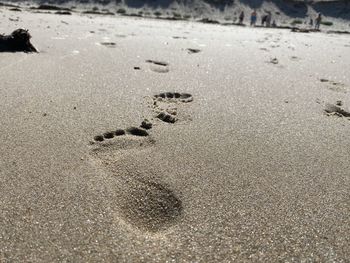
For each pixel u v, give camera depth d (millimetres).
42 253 292
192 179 402
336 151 492
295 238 328
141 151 453
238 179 409
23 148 438
